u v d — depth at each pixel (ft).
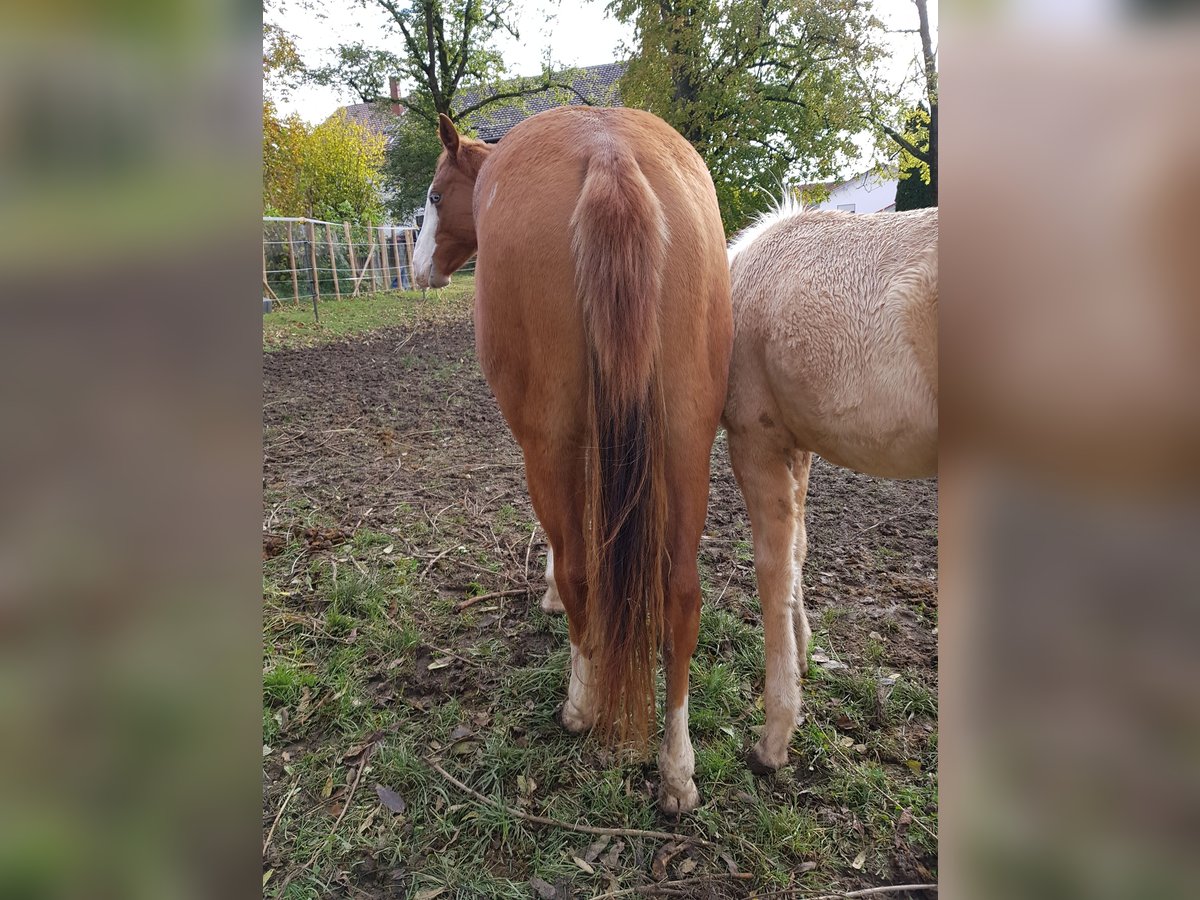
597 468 5.11
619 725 5.53
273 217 44.50
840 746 7.18
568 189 5.21
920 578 10.55
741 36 38.40
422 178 73.36
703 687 7.92
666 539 5.68
